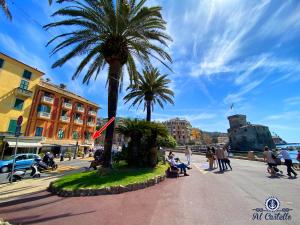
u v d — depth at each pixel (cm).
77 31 1109
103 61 1391
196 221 419
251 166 1420
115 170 985
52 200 633
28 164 1778
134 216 461
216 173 1098
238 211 474
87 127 4422
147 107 2336
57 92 3631
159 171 1009
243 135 8738
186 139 11550
